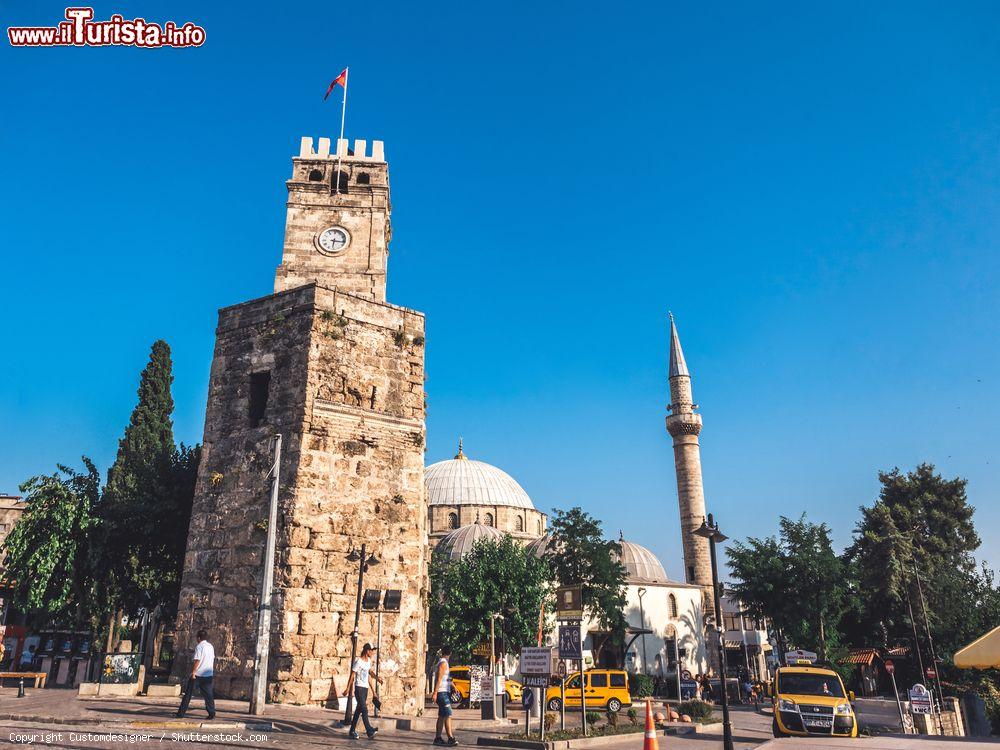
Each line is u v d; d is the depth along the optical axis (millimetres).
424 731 22922
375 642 26250
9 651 49188
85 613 35312
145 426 52344
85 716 17719
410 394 30125
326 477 26828
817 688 25906
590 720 32375
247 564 26125
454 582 61906
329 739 17500
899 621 71000
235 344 29734
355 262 41312
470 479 94625
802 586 65250
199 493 28344
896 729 35781
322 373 27812
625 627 68938
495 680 30188
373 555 27031
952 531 86812
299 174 43656
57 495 34469
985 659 18000
